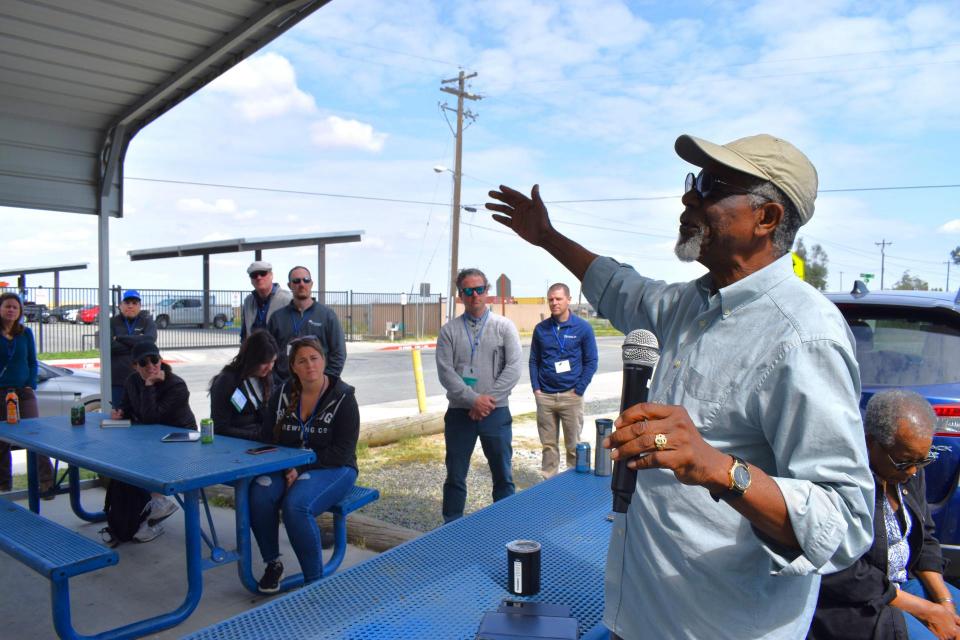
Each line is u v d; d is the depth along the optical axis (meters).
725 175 1.26
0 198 5.37
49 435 4.27
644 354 1.53
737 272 1.29
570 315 5.56
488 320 4.38
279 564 3.66
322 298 23.92
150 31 4.24
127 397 4.80
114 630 3.08
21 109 5.34
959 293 3.83
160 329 24.67
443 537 2.79
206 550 4.35
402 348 24.77
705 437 1.21
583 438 7.75
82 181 5.78
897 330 3.70
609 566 1.43
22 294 21.53
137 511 4.42
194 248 25.48
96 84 5.03
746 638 1.17
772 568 1.05
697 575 1.20
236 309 29.03
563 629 1.86
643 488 1.31
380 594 2.25
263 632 1.99
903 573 2.33
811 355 1.09
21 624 3.38
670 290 1.55
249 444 3.88
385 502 5.37
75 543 3.10
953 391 3.33
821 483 1.04
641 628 1.31
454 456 4.41
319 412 3.76
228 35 4.27
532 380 5.64
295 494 3.57
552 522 2.97
